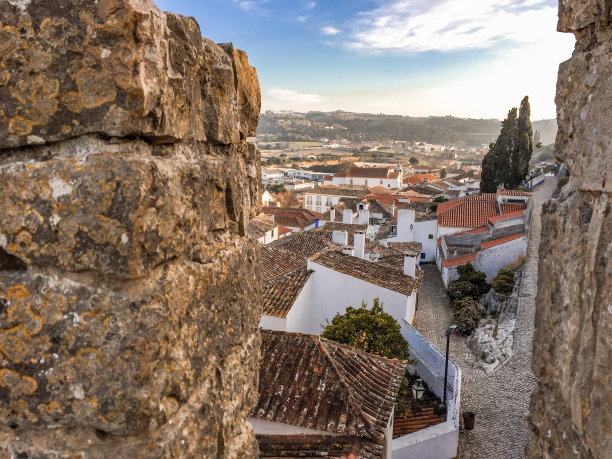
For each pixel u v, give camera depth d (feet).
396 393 25.13
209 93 7.52
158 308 5.94
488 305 69.82
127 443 6.07
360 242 60.90
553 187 141.49
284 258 59.88
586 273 8.87
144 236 5.77
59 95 5.84
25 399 6.07
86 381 5.86
